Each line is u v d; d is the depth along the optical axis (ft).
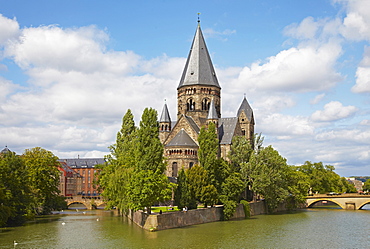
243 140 423.64
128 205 294.66
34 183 363.76
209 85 478.59
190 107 481.05
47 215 415.03
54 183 388.57
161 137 458.50
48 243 228.84
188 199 315.37
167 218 287.07
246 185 393.70
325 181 601.62
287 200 479.00
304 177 536.83
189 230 278.05
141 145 293.84
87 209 523.29
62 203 471.62
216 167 350.64
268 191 397.39
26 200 313.32
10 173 305.53
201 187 327.67
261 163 398.83
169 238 245.24
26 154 381.60
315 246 230.07
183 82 483.51
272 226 308.60
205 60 487.20
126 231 273.33
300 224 325.62
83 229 285.84
